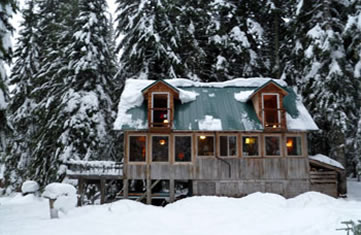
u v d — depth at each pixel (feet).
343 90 52.65
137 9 65.31
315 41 54.08
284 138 53.21
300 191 51.72
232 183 51.44
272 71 74.90
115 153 65.62
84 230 28.04
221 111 54.95
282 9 71.00
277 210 35.78
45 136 61.26
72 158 55.26
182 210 38.19
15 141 71.72
